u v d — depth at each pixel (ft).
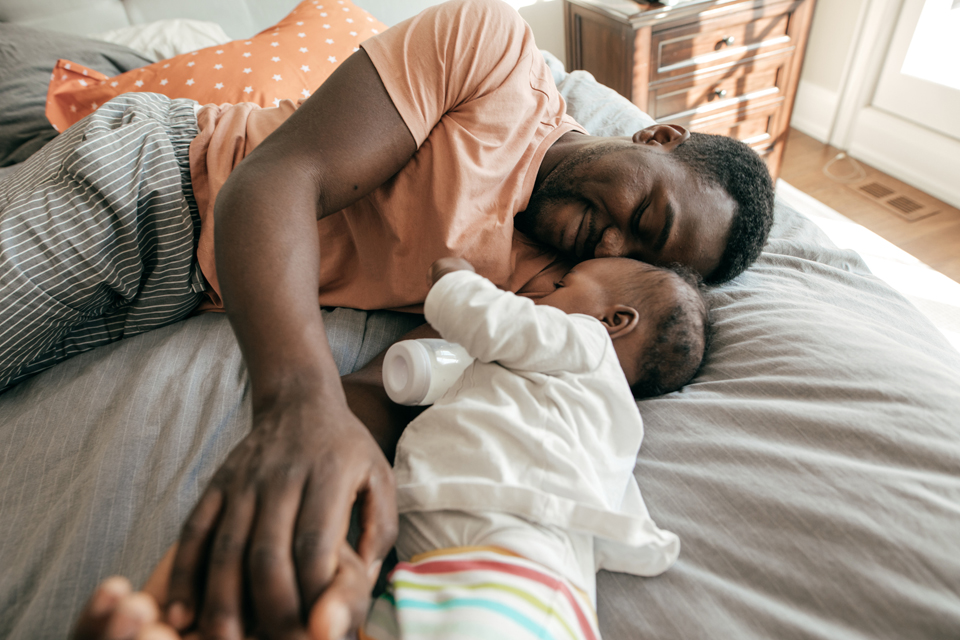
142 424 2.12
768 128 7.14
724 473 1.89
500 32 2.66
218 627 1.09
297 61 4.58
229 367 2.38
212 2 5.74
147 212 2.63
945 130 6.72
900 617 1.44
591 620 1.51
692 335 2.30
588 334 1.99
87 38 4.93
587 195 2.61
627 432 1.92
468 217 2.44
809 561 1.60
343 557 1.23
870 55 7.23
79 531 1.75
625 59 6.09
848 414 1.93
